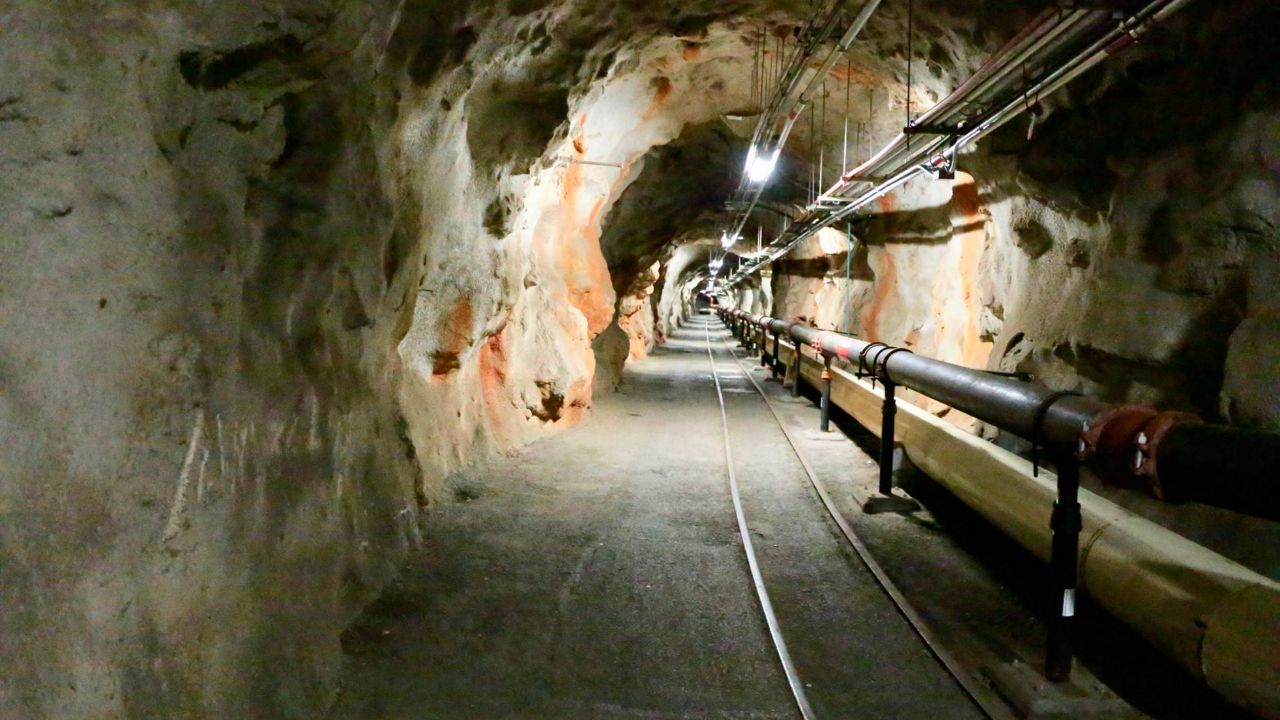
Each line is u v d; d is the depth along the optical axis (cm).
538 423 1080
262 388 340
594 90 938
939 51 744
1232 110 504
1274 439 283
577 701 385
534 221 1027
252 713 313
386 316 552
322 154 385
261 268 351
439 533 632
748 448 1068
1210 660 344
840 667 431
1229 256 511
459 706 375
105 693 237
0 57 209
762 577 566
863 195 1036
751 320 2781
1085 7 457
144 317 259
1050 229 758
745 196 1612
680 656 439
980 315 1007
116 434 247
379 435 562
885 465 798
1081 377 677
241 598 317
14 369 218
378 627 453
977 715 385
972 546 652
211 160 298
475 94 677
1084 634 486
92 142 238
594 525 680
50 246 227
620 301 2012
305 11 304
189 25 258
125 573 250
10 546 215
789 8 791
